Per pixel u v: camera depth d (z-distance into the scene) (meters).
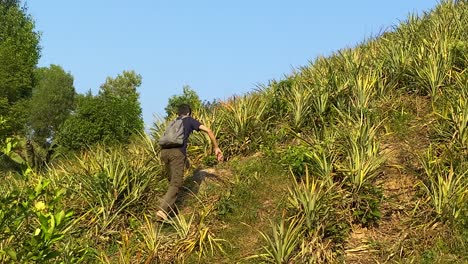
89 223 8.76
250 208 8.91
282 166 9.77
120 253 7.69
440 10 16.05
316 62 13.91
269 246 7.66
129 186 9.30
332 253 7.56
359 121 9.91
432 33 13.55
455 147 8.90
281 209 8.63
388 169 9.20
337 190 8.44
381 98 11.37
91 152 11.02
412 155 9.37
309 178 9.20
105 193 9.09
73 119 19.75
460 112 9.45
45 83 54.66
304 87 12.16
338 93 11.38
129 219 8.91
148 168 9.76
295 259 7.45
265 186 9.38
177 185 8.88
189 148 11.04
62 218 3.88
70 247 7.59
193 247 8.02
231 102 12.20
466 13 14.98
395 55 12.41
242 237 8.28
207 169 10.48
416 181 8.77
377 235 7.93
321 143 9.51
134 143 11.80
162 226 8.67
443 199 7.85
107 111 19.89
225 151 10.98
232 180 9.84
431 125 10.09
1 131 4.41
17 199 4.27
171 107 18.02
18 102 38.84
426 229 7.68
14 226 4.26
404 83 11.97
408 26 14.86
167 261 7.81
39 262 3.86
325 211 7.85
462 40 13.12
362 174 8.39
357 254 7.62
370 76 11.73
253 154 10.84
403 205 8.35
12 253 3.79
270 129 11.41
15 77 40.41
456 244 7.33
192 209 9.27
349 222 8.08
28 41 46.72
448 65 11.75
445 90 11.05
